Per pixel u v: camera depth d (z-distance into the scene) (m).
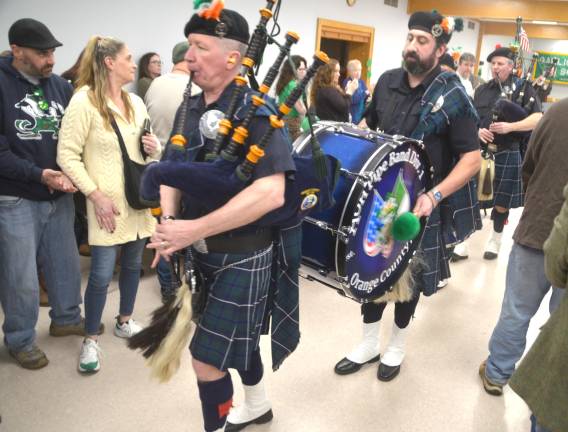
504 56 3.44
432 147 1.89
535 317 2.81
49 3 3.21
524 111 3.35
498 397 2.08
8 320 2.05
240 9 4.64
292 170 1.22
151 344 1.44
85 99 1.93
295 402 1.99
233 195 1.20
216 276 1.38
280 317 1.56
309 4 5.49
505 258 3.75
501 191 3.56
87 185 1.95
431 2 7.34
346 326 2.57
